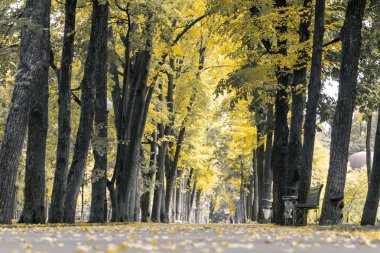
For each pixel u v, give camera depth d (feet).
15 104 54.44
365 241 28.30
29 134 63.52
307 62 66.74
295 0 72.84
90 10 87.71
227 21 73.72
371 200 57.98
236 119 120.98
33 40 55.47
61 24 90.53
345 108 55.06
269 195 104.68
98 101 76.79
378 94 89.15
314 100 61.31
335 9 78.43
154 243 25.54
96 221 75.82
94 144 72.84
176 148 129.08
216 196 285.02
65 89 69.36
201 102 119.55
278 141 73.36
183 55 109.91
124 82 84.79
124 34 93.20
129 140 79.51
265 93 78.95
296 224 60.59
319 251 23.49
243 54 73.92
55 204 68.69
